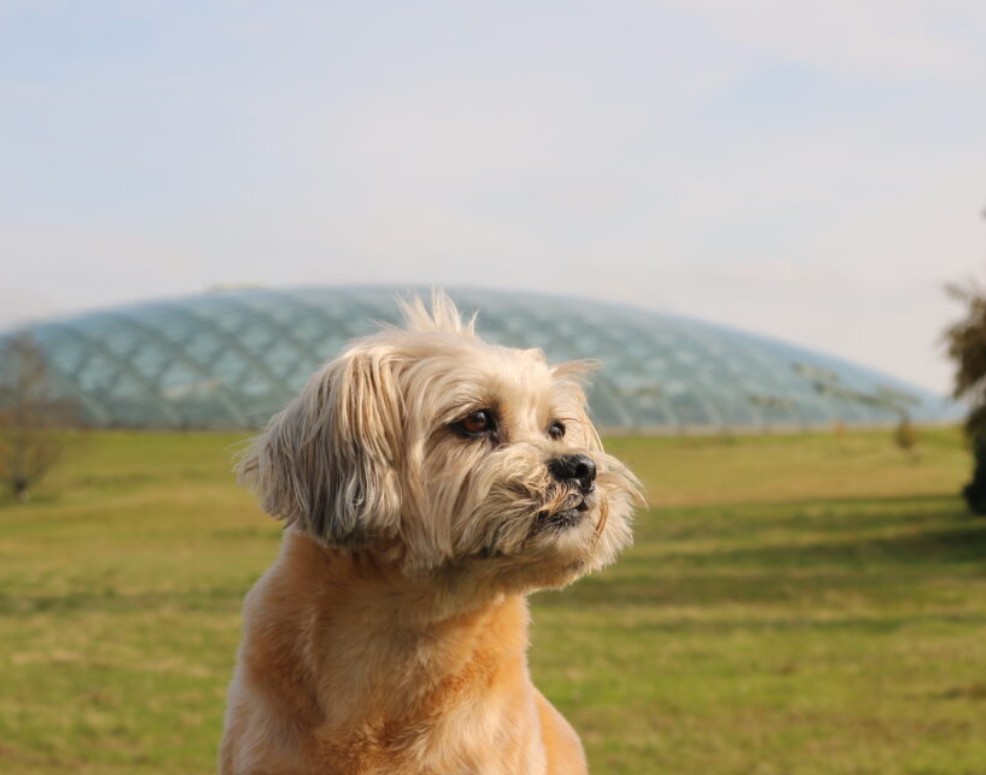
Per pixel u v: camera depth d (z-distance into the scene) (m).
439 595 0.86
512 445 0.85
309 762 0.85
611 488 0.89
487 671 0.87
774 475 9.59
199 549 6.16
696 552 5.56
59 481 9.47
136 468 9.97
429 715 0.86
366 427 0.84
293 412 0.87
